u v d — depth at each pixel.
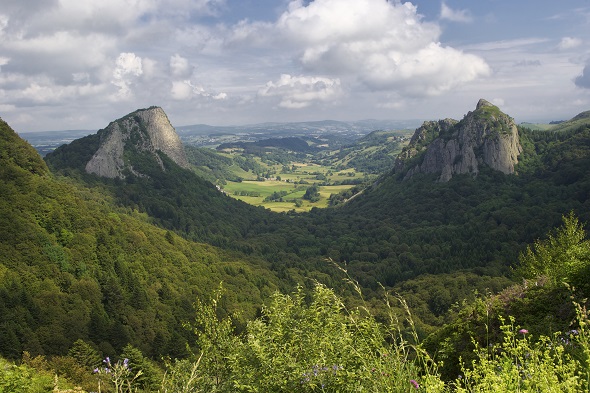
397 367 4.48
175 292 79.81
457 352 10.29
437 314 78.31
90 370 36.53
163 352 51.38
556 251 25.03
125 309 67.56
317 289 6.44
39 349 48.41
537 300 10.48
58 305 59.19
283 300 6.76
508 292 11.77
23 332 49.62
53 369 35.41
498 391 3.75
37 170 94.50
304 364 5.39
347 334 5.45
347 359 5.20
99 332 55.69
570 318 8.87
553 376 3.73
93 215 89.50
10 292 56.66
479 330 10.66
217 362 7.07
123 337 56.12
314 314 6.07
